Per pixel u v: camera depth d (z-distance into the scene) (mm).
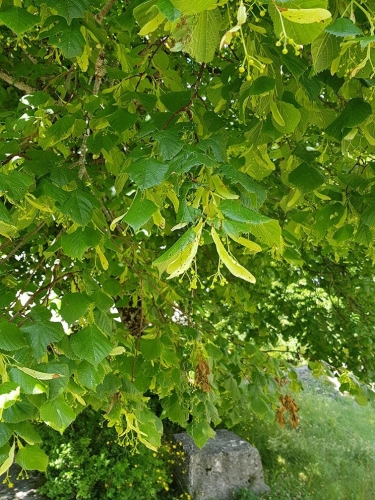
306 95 1671
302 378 10648
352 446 7105
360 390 3625
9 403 1116
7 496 5430
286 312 5090
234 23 1249
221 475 5723
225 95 1574
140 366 2258
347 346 4867
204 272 4004
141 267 2666
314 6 766
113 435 5949
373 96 1527
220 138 1285
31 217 1684
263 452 6570
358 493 5789
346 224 1791
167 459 6102
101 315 1715
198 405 2477
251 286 4629
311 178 1626
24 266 3633
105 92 1804
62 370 1426
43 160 1568
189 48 1029
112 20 2135
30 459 1422
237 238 934
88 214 1467
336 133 1451
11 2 1453
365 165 1851
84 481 5246
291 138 1945
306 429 7457
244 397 3641
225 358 3121
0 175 1290
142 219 1071
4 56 2850
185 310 3066
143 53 1931
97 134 1773
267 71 1383
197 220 1022
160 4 756
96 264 2100
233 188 1308
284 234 1825
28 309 1803
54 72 2850
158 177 1101
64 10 1375
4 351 1433
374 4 1179
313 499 5688
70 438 5785
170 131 1225
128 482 5316
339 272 4941
